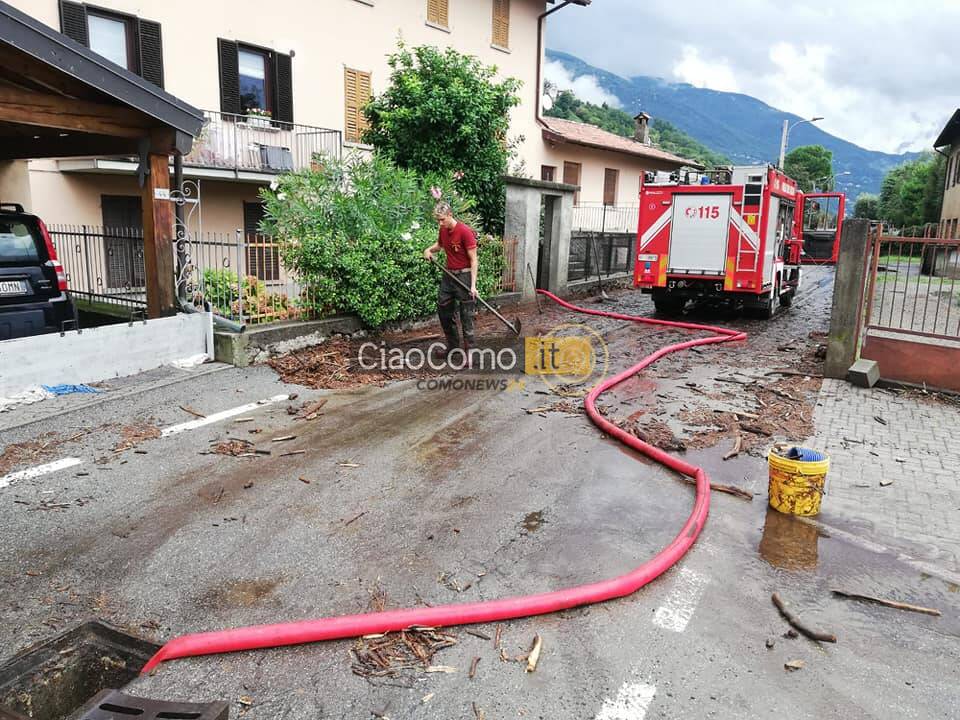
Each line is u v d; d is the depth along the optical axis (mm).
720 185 12172
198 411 6035
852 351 7883
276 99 15273
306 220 9094
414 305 9719
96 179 12984
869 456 5547
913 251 7547
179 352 7363
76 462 4828
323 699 2652
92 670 2840
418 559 3686
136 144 7438
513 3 22062
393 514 4215
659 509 4457
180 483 4559
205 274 7934
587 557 3773
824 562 3848
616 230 29016
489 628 3123
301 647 2953
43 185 12312
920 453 5633
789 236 14219
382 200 10172
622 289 18109
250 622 3080
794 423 6352
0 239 6898
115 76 6359
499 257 12695
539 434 5840
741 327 12266
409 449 5359
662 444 5602
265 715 2562
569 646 3010
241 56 14680
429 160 12562
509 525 4129
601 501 4539
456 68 12961
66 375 6359
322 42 16062
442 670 2830
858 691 2785
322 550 3742
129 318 8625
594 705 2646
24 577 3387
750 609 3357
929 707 2705
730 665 2914
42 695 2736
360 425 5891
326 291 8453
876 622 3295
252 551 3707
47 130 8109
